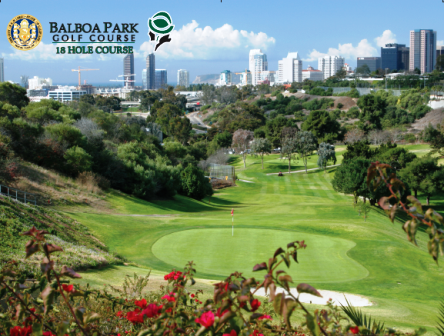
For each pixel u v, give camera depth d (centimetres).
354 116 13162
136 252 2131
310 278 1777
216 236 2444
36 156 3678
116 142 6325
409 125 10875
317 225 2831
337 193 5716
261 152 8250
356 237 2597
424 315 1293
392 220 292
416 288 1767
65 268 307
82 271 1422
